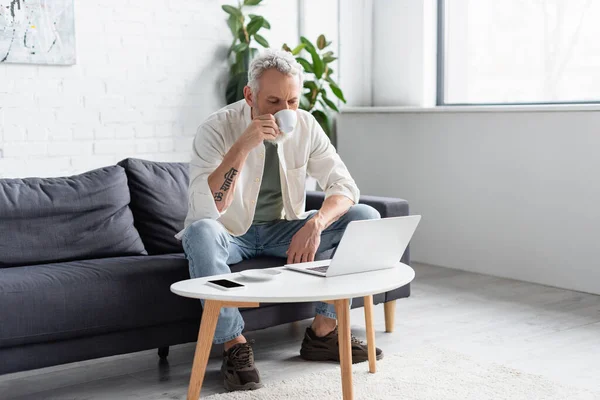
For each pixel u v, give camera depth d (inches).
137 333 94.0
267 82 91.6
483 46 173.6
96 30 157.2
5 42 144.6
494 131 160.7
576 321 124.8
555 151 149.4
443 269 171.2
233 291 76.7
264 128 91.0
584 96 153.5
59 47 151.0
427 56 183.9
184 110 171.5
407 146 180.1
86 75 156.7
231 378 92.1
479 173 164.7
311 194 129.4
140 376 99.0
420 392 90.0
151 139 166.9
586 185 144.6
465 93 178.9
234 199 101.7
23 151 149.9
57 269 93.2
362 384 92.7
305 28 189.5
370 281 81.6
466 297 142.3
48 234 103.8
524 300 139.8
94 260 100.6
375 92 199.3
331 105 184.4
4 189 104.3
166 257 103.6
